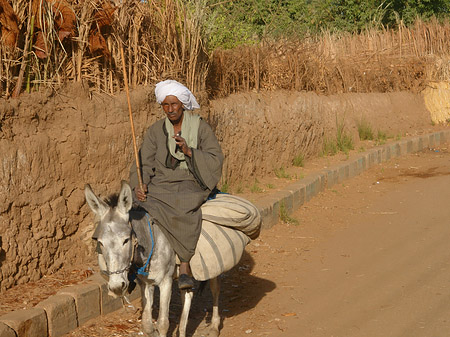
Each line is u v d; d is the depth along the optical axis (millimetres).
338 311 6141
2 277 5652
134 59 7633
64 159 6422
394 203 11445
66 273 6266
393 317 5887
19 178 5879
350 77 18094
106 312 5887
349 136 16328
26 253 5918
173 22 8594
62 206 6379
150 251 4633
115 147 7082
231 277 7367
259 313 6164
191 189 5082
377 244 8711
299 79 14492
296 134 13547
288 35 15258
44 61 6285
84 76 6781
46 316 5137
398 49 21000
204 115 9570
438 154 17297
